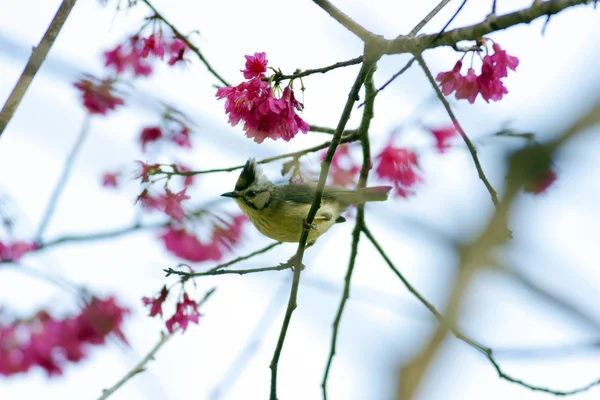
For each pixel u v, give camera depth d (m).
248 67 9.12
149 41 11.57
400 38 8.02
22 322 11.16
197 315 11.03
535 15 7.16
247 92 8.96
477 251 8.56
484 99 8.78
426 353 8.67
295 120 9.18
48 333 11.12
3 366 10.97
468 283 8.54
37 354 11.06
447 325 8.48
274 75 9.05
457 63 8.84
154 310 10.98
